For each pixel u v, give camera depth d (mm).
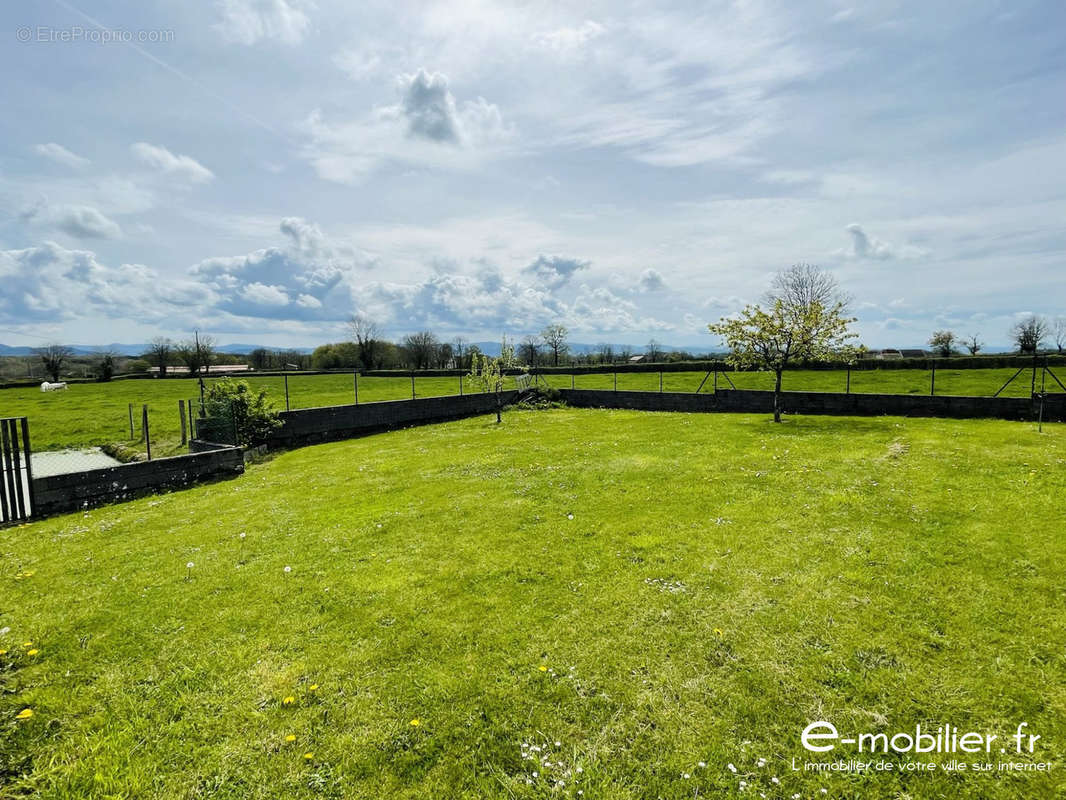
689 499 9469
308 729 4188
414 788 3660
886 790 3566
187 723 4262
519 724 4191
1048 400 17047
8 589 6684
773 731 4059
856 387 30328
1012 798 3484
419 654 5098
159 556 7672
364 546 7773
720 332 19688
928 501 8859
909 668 4688
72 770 3809
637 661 4902
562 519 8680
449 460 14000
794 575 6414
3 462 9609
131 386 47500
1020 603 5605
